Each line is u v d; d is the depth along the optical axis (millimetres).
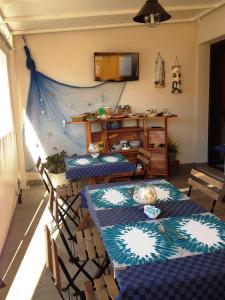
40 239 2955
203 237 1508
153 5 2354
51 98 4711
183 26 4883
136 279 1201
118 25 4586
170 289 1188
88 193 2217
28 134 4754
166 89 5008
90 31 4652
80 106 4805
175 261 1311
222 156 5348
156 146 4738
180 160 5273
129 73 4770
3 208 2807
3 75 3654
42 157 4840
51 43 4590
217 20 4320
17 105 4445
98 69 4672
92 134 4508
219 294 1234
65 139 4855
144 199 1876
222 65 5027
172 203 1961
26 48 4484
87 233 2180
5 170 3232
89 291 1597
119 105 4906
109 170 3070
